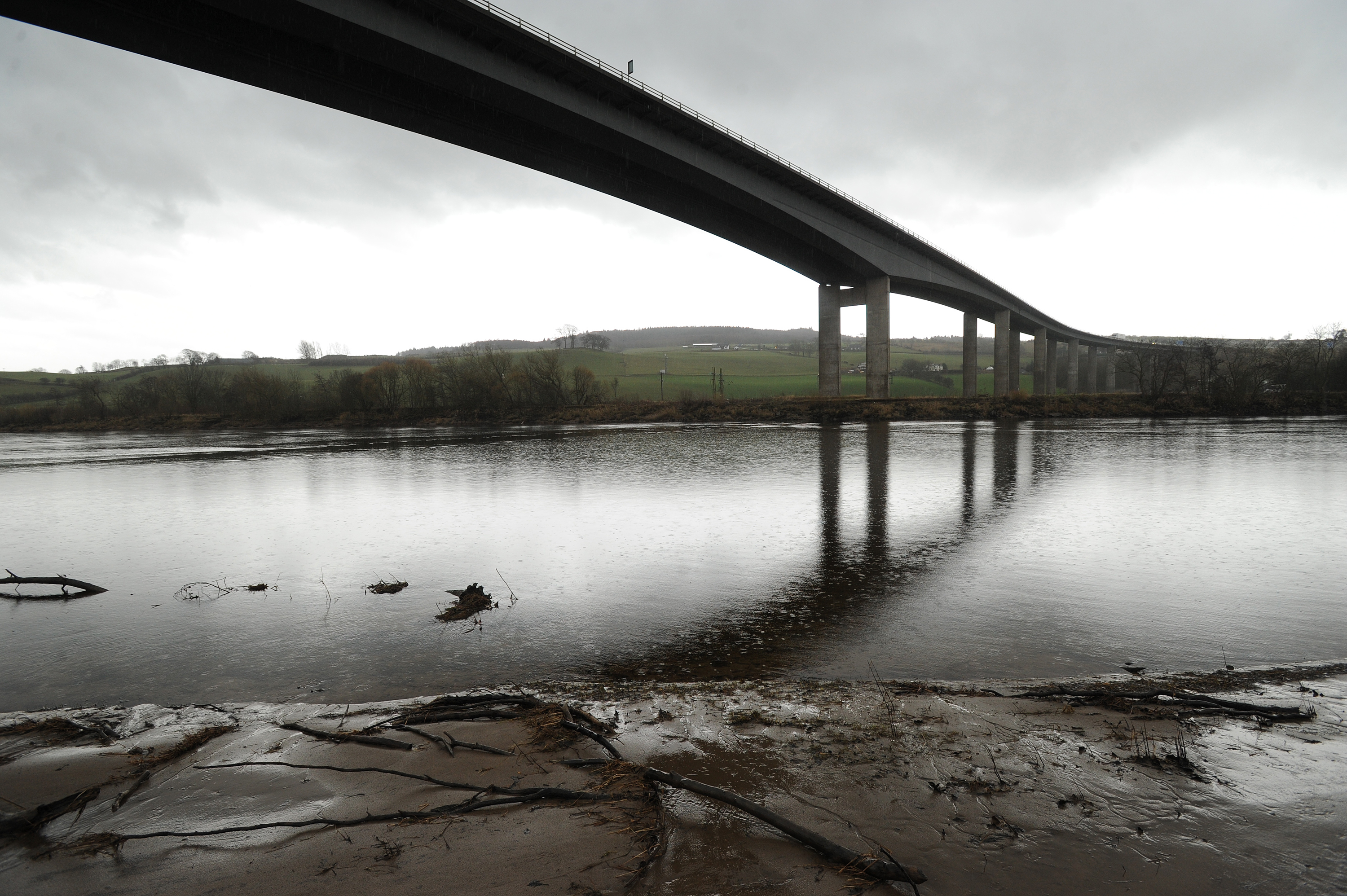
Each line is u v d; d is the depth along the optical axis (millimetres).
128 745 6027
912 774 5066
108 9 33281
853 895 3613
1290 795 4707
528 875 3873
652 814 4527
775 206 62906
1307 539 15859
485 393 86812
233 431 85000
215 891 3803
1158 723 6059
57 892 3848
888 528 17781
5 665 9094
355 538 17781
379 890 3760
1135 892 3660
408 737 6047
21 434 94438
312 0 33219
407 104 44594
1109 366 167375
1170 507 20328
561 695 7273
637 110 50188
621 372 156750
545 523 19438
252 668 8750
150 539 18453
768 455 37938
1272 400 76000
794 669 8375
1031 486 24953
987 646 9148
